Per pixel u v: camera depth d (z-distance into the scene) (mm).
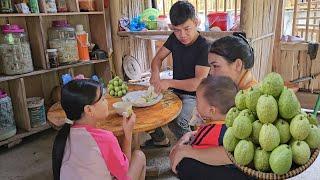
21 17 2850
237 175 1182
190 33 2160
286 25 3662
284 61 3541
